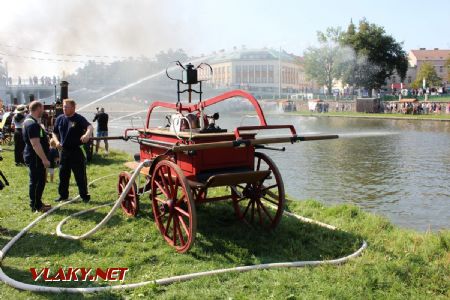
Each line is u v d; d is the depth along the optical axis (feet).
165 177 20.40
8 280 15.92
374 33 230.68
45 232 21.65
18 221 23.47
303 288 15.64
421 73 273.75
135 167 24.23
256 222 23.25
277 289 15.39
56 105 48.16
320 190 44.55
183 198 19.29
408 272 17.31
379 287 16.05
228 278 16.42
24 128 24.91
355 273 16.92
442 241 20.81
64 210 25.66
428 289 16.17
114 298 14.92
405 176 51.83
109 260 18.21
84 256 18.62
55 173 37.86
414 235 22.41
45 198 28.58
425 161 62.80
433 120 146.82
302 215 26.25
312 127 127.13
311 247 20.07
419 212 36.52
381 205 38.81
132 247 19.69
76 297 14.98
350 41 232.32
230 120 155.74
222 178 18.70
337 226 23.59
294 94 300.40
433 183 47.73
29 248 19.49
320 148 78.18
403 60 237.86
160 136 22.27
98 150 56.44
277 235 21.36
